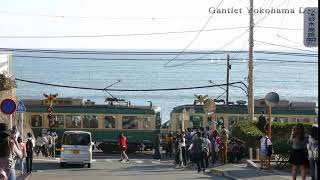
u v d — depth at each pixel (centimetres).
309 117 5378
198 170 3125
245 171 2880
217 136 3697
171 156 4894
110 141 5366
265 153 2950
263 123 3916
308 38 1529
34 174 2978
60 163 3647
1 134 1590
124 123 5397
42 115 5416
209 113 4338
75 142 3603
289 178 2488
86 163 3600
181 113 5431
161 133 5803
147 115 5406
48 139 4688
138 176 2859
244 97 15688
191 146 3144
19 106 3191
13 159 1633
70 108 5400
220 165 3519
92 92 18200
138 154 5359
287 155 2933
